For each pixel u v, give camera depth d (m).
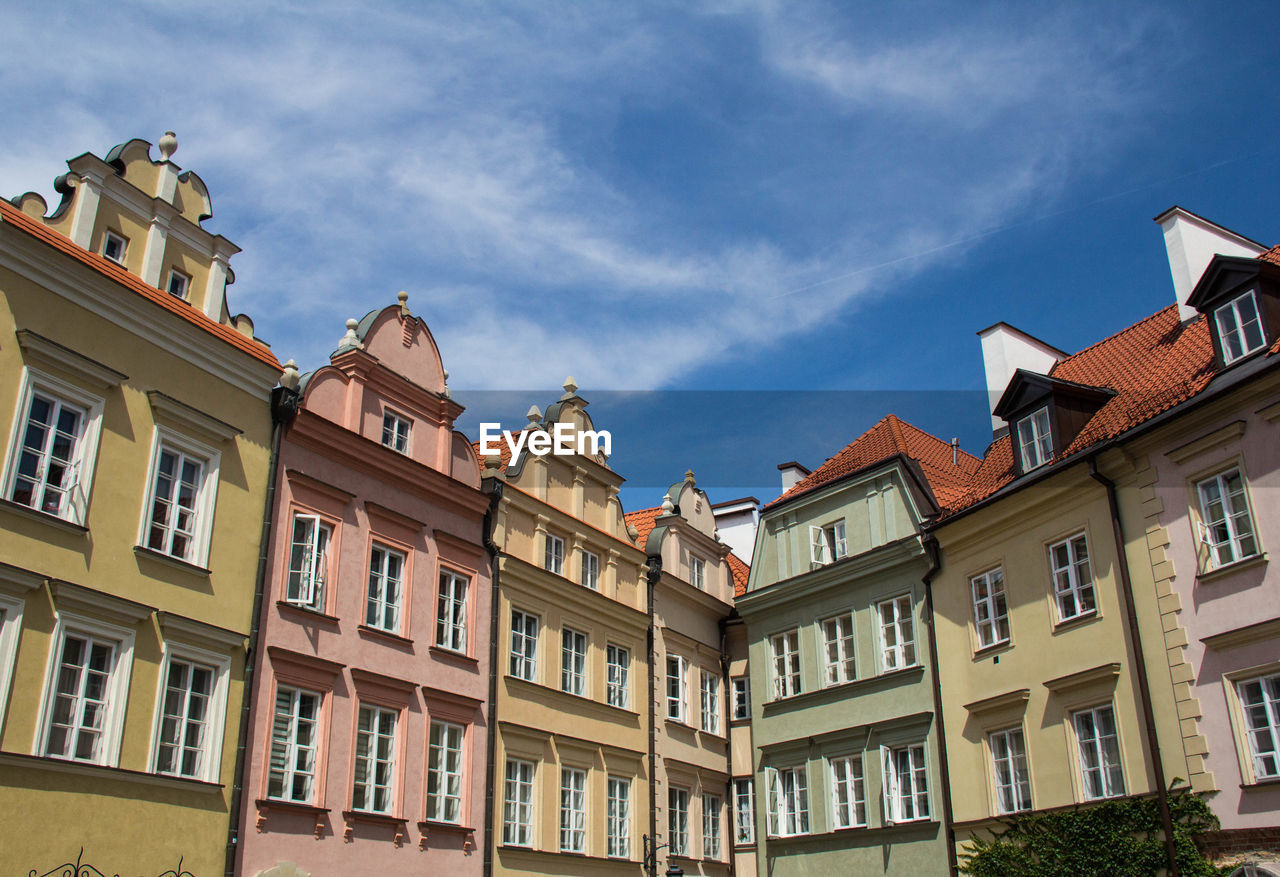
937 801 26.55
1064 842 22.31
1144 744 21.86
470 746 24.83
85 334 19.28
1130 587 22.78
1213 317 22.73
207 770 19.61
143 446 19.84
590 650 29.22
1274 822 19.23
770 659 32.25
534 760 26.53
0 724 16.64
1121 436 23.16
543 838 26.05
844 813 29.03
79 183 19.95
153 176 21.42
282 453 22.59
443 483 25.92
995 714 25.52
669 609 32.66
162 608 19.45
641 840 28.98
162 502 20.14
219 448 21.30
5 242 18.27
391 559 24.67
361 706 22.83
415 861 22.88
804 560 32.09
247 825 19.98
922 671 27.84
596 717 28.75
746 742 33.09
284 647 21.52
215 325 21.69
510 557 27.11
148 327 20.36
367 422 24.69
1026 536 25.73
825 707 30.19
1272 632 19.98
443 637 25.31
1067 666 23.94
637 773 29.53
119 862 17.78
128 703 18.55
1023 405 26.64
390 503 24.75
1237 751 20.09
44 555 17.83
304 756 21.59
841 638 30.44
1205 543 21.61
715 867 31.39
